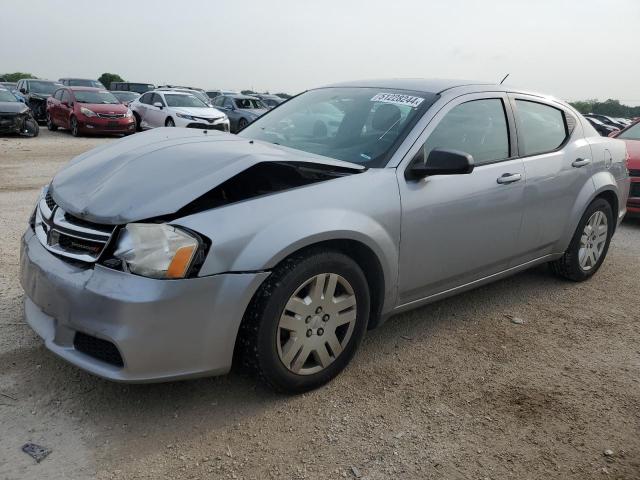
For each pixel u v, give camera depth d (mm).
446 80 4102
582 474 2537
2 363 3125
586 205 4672
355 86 4230
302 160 2990
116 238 2586
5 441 2521
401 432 2758
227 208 2676
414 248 3342
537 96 4504
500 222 3883
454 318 4133
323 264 2873
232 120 20781
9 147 13852
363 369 3326
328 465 2504
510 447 2693
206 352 2621
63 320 2646
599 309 4441
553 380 3326
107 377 2533
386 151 3373
